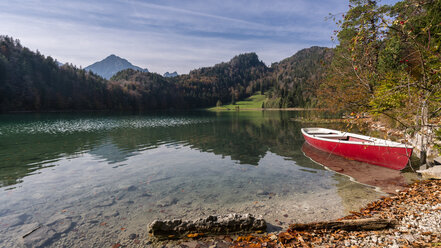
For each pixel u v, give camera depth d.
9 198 7.32
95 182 8.95
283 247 4.32
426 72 5.32
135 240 4.84
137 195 7.58
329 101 18.02
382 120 19.83
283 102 124.69
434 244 3.87
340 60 16.38
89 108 116.06
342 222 4.86
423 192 6.70
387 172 9.50
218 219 5.05
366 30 4.70
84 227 5.43
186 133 25.75
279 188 8.09
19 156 13.90
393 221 4.84
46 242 4.81
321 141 13.48
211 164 11.77
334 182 8.50
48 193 7.77
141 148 16.53
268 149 15.66
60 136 23.34
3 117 57.97
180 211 6.34
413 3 4.43
